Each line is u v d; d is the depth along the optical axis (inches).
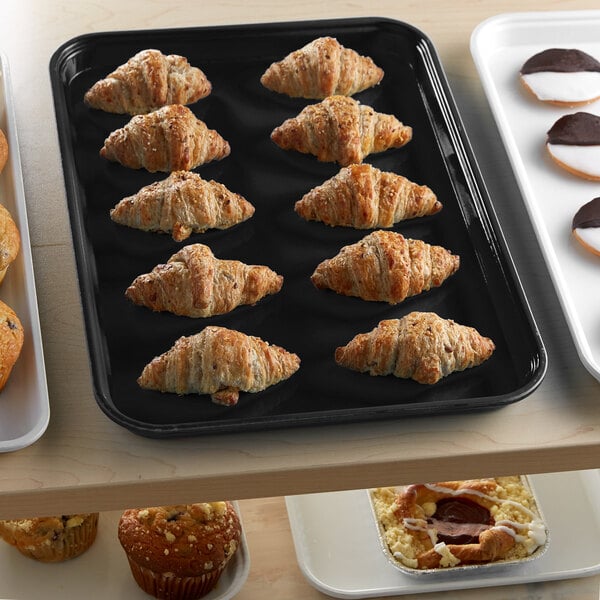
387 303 60.6
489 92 66.1
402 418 57.4
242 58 68.1
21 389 57.5
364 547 68.4
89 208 62.6
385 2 70.7
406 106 66.9
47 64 67.5
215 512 64.9
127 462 56.1
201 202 61.6
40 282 60.6
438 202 63.2
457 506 69.2
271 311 60.1
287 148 65.0
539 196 64.3
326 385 58.1
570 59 68.3
